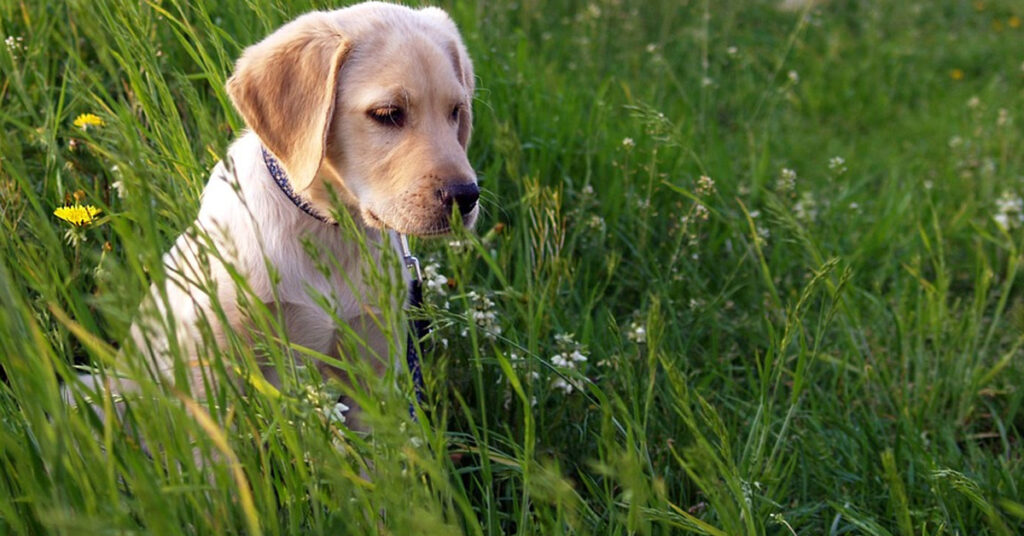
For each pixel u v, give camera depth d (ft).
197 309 6.50
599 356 11.03
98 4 8.61
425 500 6.18
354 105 8.35
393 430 5.66
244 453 6.24
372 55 8.39
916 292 14.33
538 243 11.50
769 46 26.66
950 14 31.91
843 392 11.98
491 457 7.88
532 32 22.45
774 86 24.57
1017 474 10.11
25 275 6.31
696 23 25.72
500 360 6.49
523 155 13.88
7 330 5.38
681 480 9.51
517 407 9.61
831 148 21.34
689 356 12.21
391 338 6.24
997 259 15.55
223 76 9.80
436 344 9.71
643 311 12.13
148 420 5.65
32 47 11.41
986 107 23.08
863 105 24.64
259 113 8.36
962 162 19.47
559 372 8.14
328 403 6.64
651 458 9.72
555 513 8.52
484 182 13.07
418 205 8.13
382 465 6.01
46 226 6.14
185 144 8.84
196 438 5.67
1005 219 14.96
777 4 29.66
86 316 6.37
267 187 8.75
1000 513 9.28
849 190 18.01
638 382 10.21
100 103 9.38
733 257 14.25
